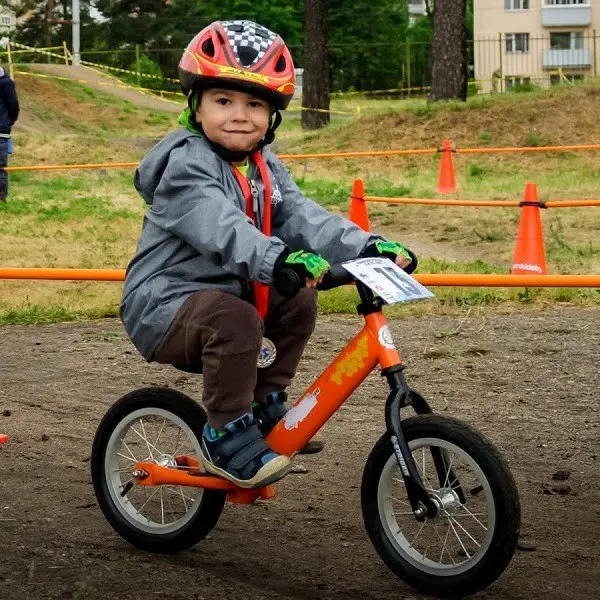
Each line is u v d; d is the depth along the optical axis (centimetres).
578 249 1149
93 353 736
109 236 1330
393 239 1329
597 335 753
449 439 338
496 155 2097
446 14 2508
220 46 362
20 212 1530
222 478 370
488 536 336
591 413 576
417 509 341
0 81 1598
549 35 5834
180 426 388
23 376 677
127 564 383
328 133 2381
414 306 859
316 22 3069
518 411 580
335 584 365
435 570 349
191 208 355
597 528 414
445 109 2294
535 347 721
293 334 376
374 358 351
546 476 477
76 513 436
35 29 6506
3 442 479
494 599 352
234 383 352
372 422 563
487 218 1457
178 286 366
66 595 356
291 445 365
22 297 968
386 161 2145
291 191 385
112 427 404
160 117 3534
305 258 330
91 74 4156
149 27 6253
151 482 384
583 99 2247
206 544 403
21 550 395
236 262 342
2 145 1616
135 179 382
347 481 473
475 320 809
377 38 6347
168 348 366
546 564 380
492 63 5859
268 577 372
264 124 370
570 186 1764
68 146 2286
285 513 434
